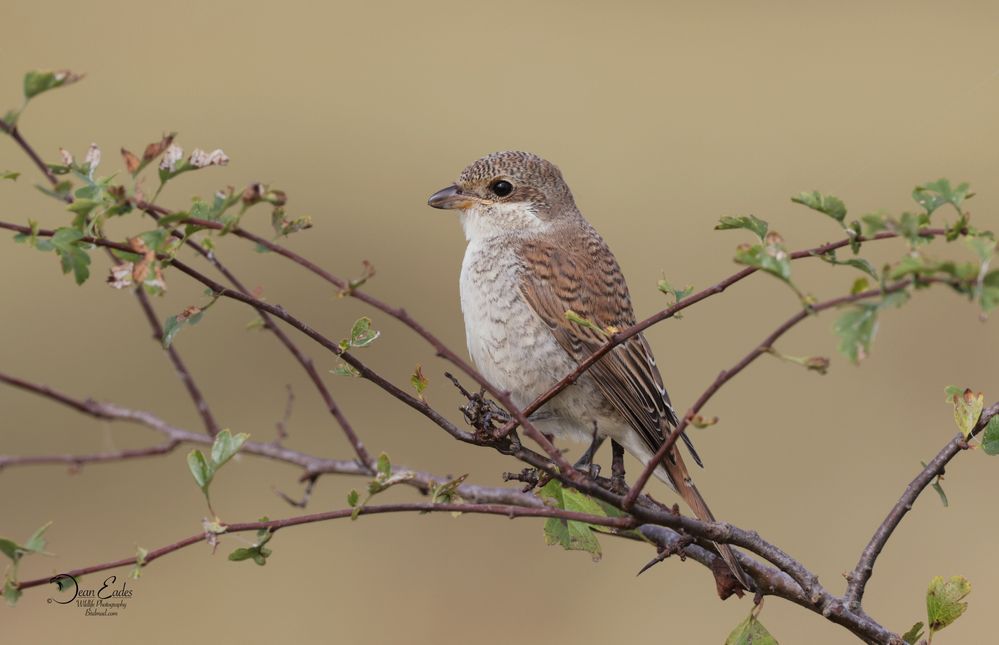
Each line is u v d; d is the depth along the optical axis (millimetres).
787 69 19922
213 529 4551
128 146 17141
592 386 7074
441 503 4629
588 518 4625
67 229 4242
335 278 4363
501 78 20484
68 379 13031
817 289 13758
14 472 12016
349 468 6039
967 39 20281
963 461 11883
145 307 6176
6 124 4234
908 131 17484
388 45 21641
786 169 16859
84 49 19484
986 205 15570
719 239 15078
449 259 15766
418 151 18297
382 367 13594
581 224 7648
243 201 4250
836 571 10898
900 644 4707
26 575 10805
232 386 13047
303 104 19453
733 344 13258
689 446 6863
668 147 17875
